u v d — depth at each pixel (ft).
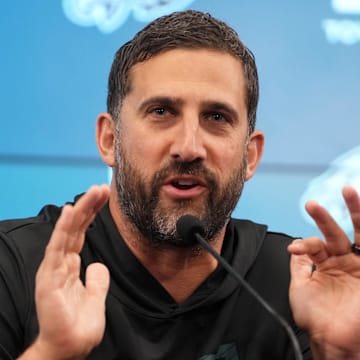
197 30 17.97
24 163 28.96
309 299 16.84
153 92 17.51
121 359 17.94
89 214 15.30
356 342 16.34
